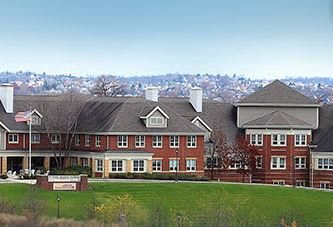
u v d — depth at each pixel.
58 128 149.75
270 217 108.62
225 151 151.62
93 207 97.94
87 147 148.50
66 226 87.31
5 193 112.44
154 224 91.50
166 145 147.38
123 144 145.50
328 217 112.06
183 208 110.69
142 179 140.50
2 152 146.88
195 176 145.38
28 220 89.12
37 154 149.38
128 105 149.38
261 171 151.50
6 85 150.38
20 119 144.12
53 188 120.12
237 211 100.81
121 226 89.00
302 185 151.50
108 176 142.50
